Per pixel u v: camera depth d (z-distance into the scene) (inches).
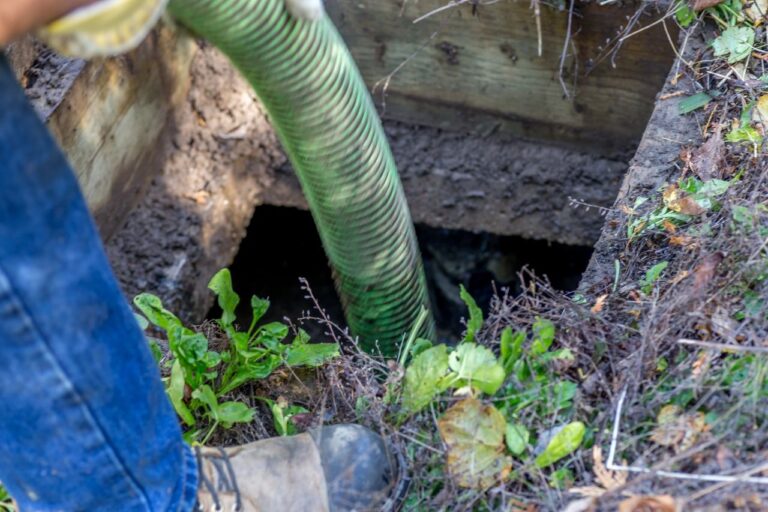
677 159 74.8
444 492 55.1
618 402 56.0
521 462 56.4
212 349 71.7
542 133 108.2
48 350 38.7
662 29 91.2
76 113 88.2
